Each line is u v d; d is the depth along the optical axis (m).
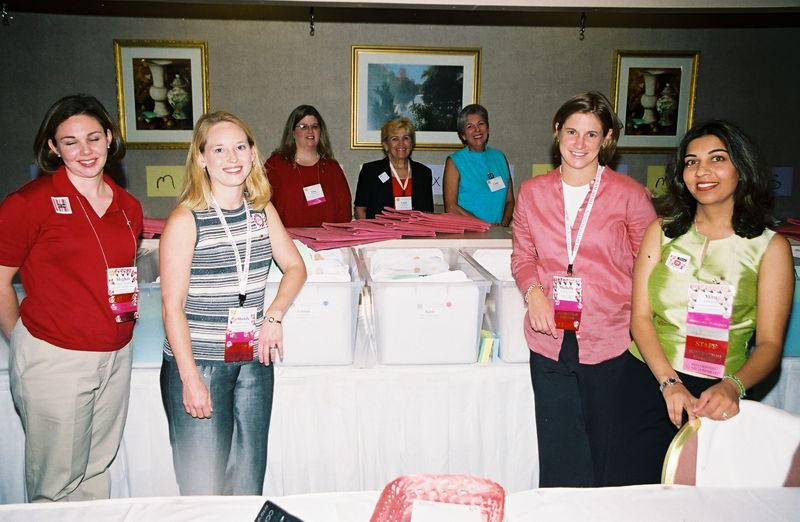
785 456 1.36
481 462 2.18
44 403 1.67
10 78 4.13
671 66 4.51
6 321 1.67
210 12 4.18
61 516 1.15
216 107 4.29
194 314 1.59
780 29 4.53
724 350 1.57
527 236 1.96
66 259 1.64
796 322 2.21
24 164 4.23
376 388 2.10
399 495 1.13
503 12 4.35
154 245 2.31
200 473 1.64
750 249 1.54
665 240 1.67
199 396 1.55
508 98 4.46
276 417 2.08
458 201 3.72
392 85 4.36
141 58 4.17
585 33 4.44
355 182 4.47
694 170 1.53
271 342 1.67
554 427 1.94
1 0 4.02
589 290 1.81
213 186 1.58
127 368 1.86
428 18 4.32
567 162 1.77
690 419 1.42
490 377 2.13
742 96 4.61
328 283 1.97
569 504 1.20
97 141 1.62
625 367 1.81
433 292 2.01
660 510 1.18
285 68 4.29
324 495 1.22
